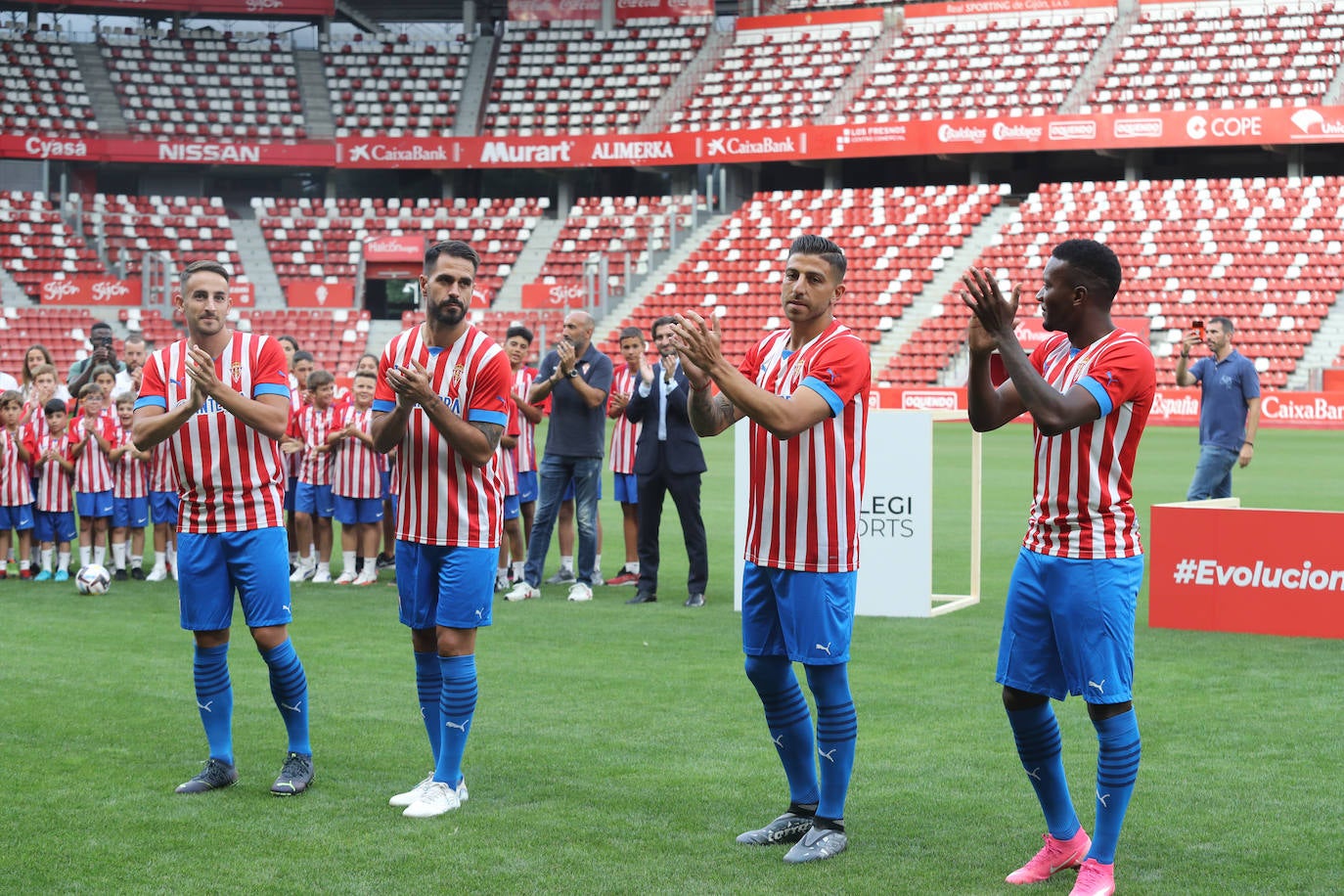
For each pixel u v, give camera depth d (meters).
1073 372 3.94
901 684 6.38
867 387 4.25
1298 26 32.59
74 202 31.11
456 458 4.55
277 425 4.75
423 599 4.67
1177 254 29.05
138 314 28.77
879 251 30.62
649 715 5.79
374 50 35.81
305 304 30.33
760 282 30.69
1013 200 32.28
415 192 36.38
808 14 35.53
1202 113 28.80
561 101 35.06
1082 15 34.28
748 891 3.78
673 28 36.25
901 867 4.00
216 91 34.34
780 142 31.16
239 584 4.76
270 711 5.86
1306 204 29.22
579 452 8.97
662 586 9.53
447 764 4.56
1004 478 17.08
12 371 27.95
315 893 3.74
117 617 8.19
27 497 9.91
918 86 33.62
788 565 4.18
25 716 5.74
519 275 32.06
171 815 4.45
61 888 3.77
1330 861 4.01
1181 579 7.64
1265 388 26.50
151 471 9.84
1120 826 3.91
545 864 3.99
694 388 4.27
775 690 4.32
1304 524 7.35
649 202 33.31
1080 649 3.86
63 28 35.38
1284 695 6.07
